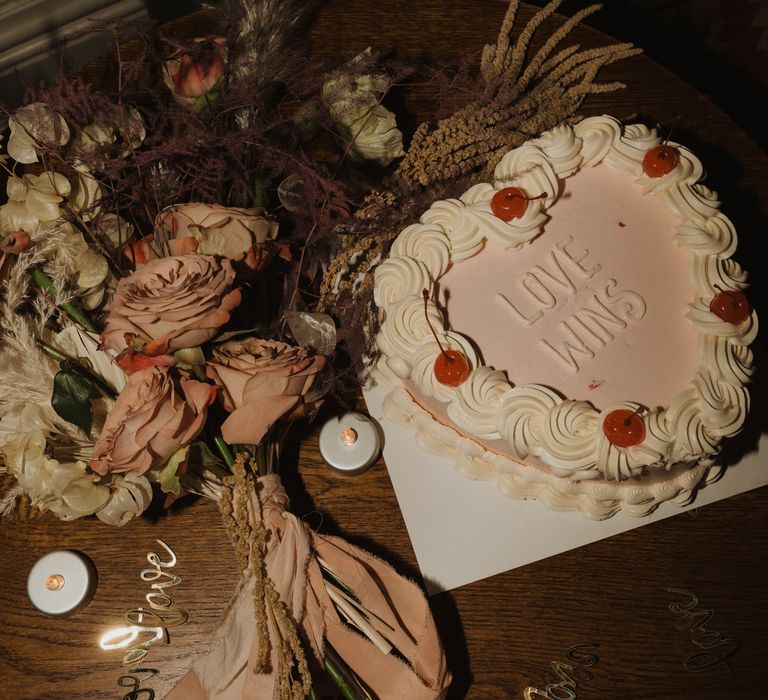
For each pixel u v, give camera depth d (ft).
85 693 3.25
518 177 3.56
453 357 3.18
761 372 3.76
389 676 3.12
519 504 3.56
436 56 4.36
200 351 2.72
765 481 3.63
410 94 4.25
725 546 3.56
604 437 3.14
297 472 3.60
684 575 3.52
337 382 3.45
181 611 3.38
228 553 3.46
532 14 4.47
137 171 3.29
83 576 3.32
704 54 6.63
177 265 2.65
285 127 3.57
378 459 3.62
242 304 3.13
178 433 2.64
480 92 3.92
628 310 3.41
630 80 4.33
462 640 3.39
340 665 3.09
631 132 3.72
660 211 3.62
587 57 4.08
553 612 3.45
